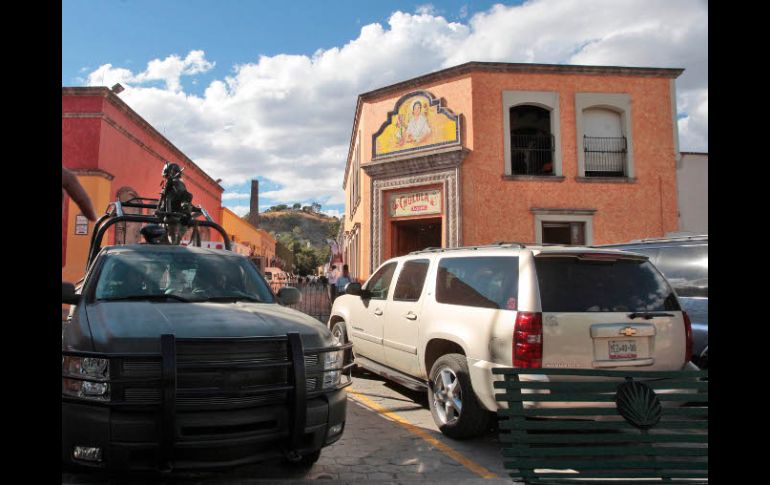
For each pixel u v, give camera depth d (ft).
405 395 24.07
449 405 17.56
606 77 54.39
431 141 53.78
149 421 10.81
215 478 13.24
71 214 47.06
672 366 15.65
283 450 12.09
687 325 16.14
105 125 48.57
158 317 12.69
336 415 13.24
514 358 14.89
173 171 21.21
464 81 53.06
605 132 54.95
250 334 12.48
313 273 265.95
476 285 17.46
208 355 11.73
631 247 24.25
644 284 16.30
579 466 10.73
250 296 16.62
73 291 14.17
